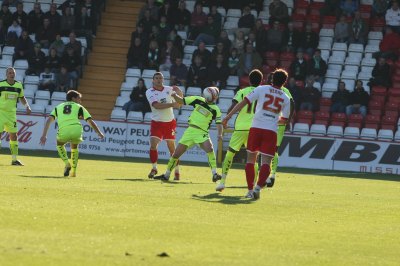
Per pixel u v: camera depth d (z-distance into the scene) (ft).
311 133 244.42
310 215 105.81
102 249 70.95
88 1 276.82
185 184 145.18
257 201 118.83
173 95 149.69
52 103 258.37
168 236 80.12
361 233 91.30
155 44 266.77
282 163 238.48
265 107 118.11
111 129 244.63
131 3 293.43
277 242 81.05
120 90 268.00
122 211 96.78
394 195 149.59
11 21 276.82
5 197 104.12
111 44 281.95
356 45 272.92
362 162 235.40
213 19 274.57
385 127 248.52
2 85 176.76
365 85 266.16
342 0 280.31
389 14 276.62
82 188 123.34
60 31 274.77
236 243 78.74
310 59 260.83
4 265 61.82
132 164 205.05
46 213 90.48
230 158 131.23
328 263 71.46
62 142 147.23
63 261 64.69
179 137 246.88
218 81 258.78
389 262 73.97
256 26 269.64
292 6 286.05
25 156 211.82
